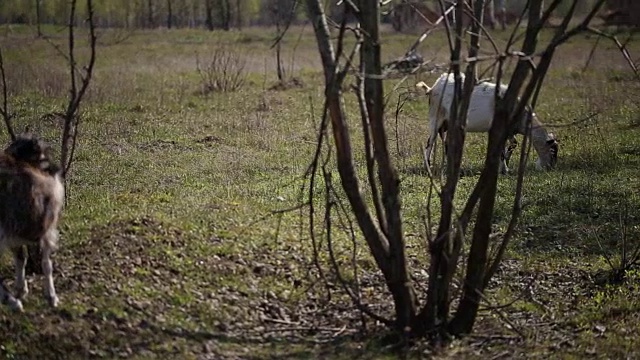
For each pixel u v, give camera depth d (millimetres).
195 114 22594
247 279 9234
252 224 10547
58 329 7863
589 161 16453
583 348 8359
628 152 17359
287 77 31844
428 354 7895
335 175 14703
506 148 17812
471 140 19484
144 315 8234
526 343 8336
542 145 16172
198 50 43219
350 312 8836
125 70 34031
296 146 17953
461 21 7703
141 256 9258
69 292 8477
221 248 9734
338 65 7734
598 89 26906
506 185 14461
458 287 8617
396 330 8156
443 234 7961
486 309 8461
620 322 9094
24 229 7934
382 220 8055
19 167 8086
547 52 7570
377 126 7750
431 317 8156
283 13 39219
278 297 9031
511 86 7781
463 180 14727
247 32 55031
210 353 7793
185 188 13297
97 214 10633
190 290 8805
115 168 15141
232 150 17594
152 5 58594
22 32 42969
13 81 25328
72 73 9664
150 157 16531
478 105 16484
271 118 22062
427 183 14211
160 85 28953
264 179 14391
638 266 10578
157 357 7664
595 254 11109
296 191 13266
